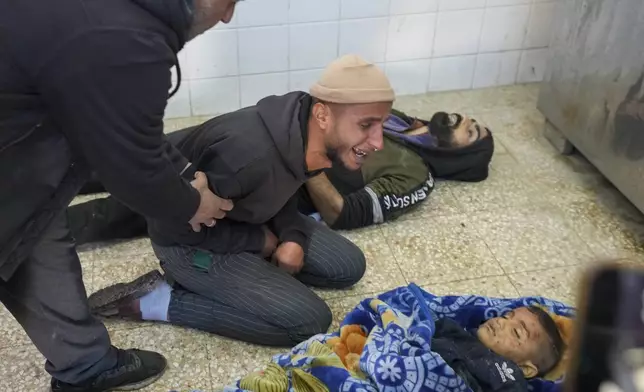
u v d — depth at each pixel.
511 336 1.37
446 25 2.53
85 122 0.99
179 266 1.59
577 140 2.20
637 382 0.43
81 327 1.33
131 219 1.86
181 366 1.54
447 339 1.41
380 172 2.02
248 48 2.37
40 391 1.47
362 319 1.50
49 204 1.12
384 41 2.50
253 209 1.52
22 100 0.98
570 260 1.89
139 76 0.96
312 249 1.72
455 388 1.26
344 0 2.36
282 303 1.55
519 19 2.58
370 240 1.94
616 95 1.96
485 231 1.99
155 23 0.98
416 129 2.21
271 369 1.36
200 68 2.38
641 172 1.92
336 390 1.30
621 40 1.91
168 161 1.10
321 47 2.44
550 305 1.48
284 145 1.41
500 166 2.29
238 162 1.40
